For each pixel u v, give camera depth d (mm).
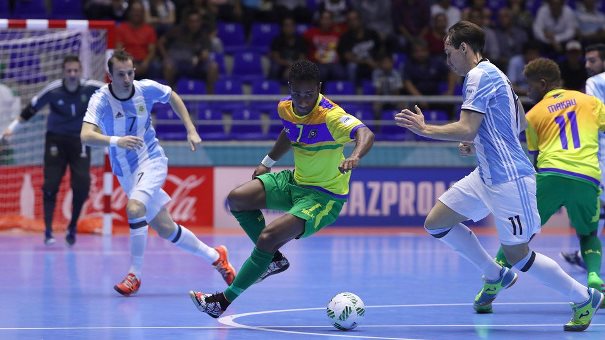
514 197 12391
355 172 32531
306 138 12898
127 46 33344
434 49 36156
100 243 25859
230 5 37719
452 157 33031
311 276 19172
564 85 34031
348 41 35312
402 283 18125
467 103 12109
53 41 31109
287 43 34969
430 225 13516
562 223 33281
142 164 16297
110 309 14461
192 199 31656
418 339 11898
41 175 30359
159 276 18922
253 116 33531
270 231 12617
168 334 12141
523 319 13797
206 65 33656
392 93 34031
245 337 11922
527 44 35000
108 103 15883
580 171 15039
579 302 12680
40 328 12602
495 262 14023
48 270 19703
